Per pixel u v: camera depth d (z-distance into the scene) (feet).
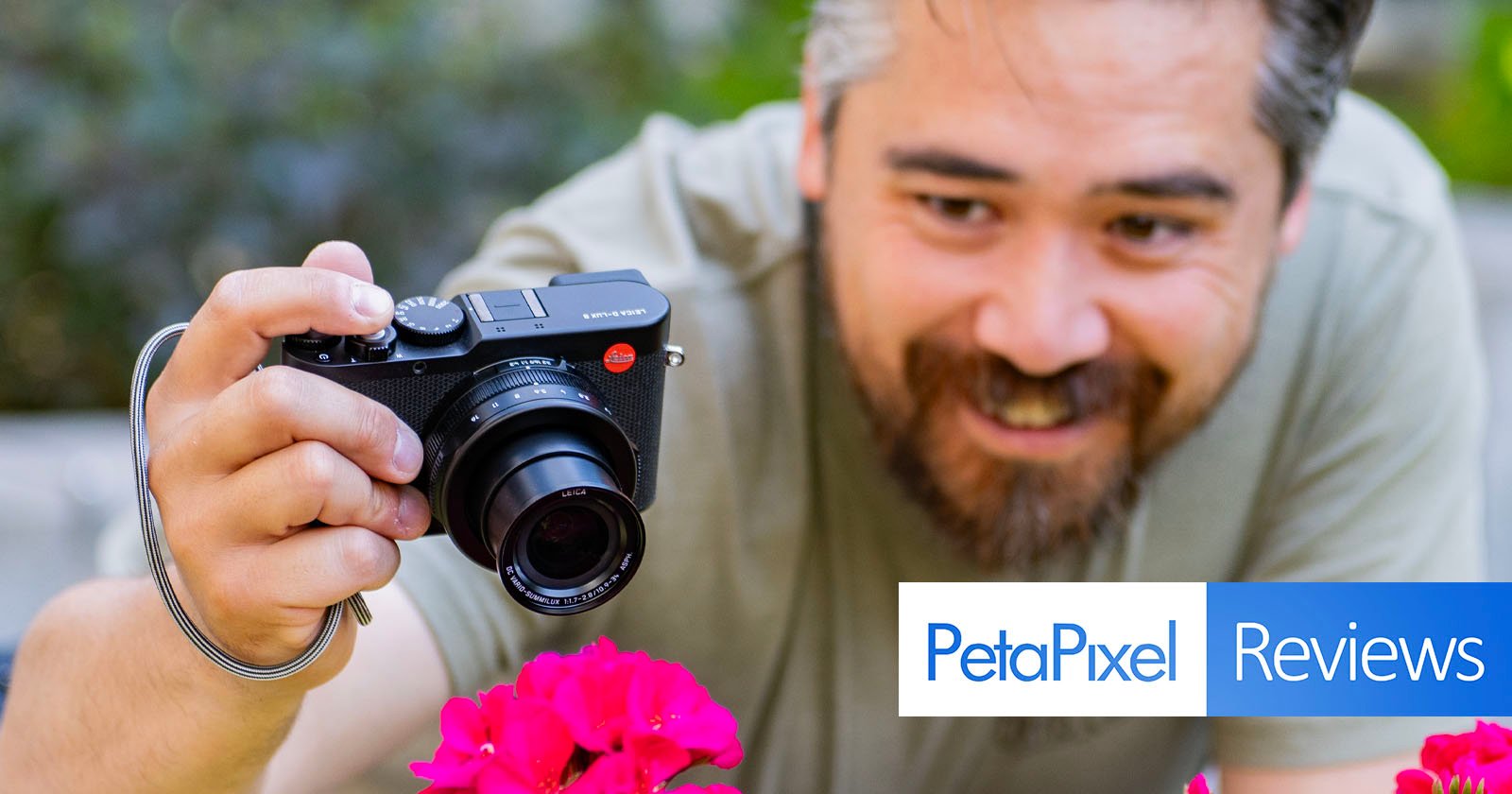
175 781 3.34
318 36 9.46
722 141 5.22
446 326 3.14
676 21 10.45
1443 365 4.99
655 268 4.67
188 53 9.41
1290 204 4.18
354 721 3.95
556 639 4.46
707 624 4.64
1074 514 4.42
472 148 9.67
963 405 4.20
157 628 3.27
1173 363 4.11
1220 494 4.84
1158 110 3.74
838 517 4.69
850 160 4.14
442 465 3.07
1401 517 4.87
